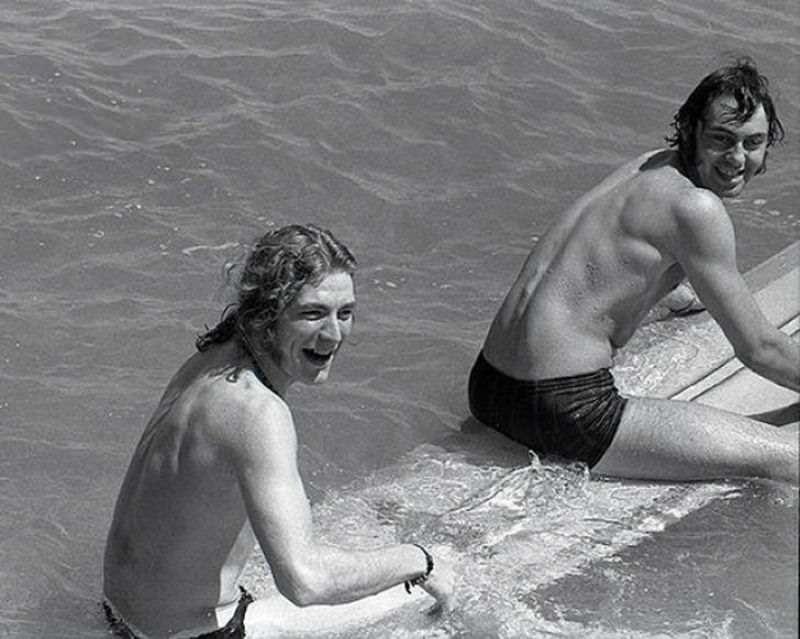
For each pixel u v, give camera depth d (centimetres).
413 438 1095
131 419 1102
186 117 1486
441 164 1455
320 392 1141
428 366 1180
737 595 916
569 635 877
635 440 1009
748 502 998
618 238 1005
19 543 964
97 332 1195
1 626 884
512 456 1052
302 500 785
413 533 963
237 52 1593
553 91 1579
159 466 812
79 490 1025
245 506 790
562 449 1023
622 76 1616
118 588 852
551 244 1032
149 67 1555
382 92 1548
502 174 1448
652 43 1675
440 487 1020
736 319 995
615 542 960
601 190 1027
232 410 784
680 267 1019
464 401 1140
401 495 1009
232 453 782
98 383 1138
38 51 1562
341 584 794
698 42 1680
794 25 1730
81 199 1359
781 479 1009
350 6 1688
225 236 1327
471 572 924
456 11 1686
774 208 1416
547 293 1020
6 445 1063
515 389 1029
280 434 781
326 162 1439
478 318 1248
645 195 1000
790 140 1541
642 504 997
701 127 993
